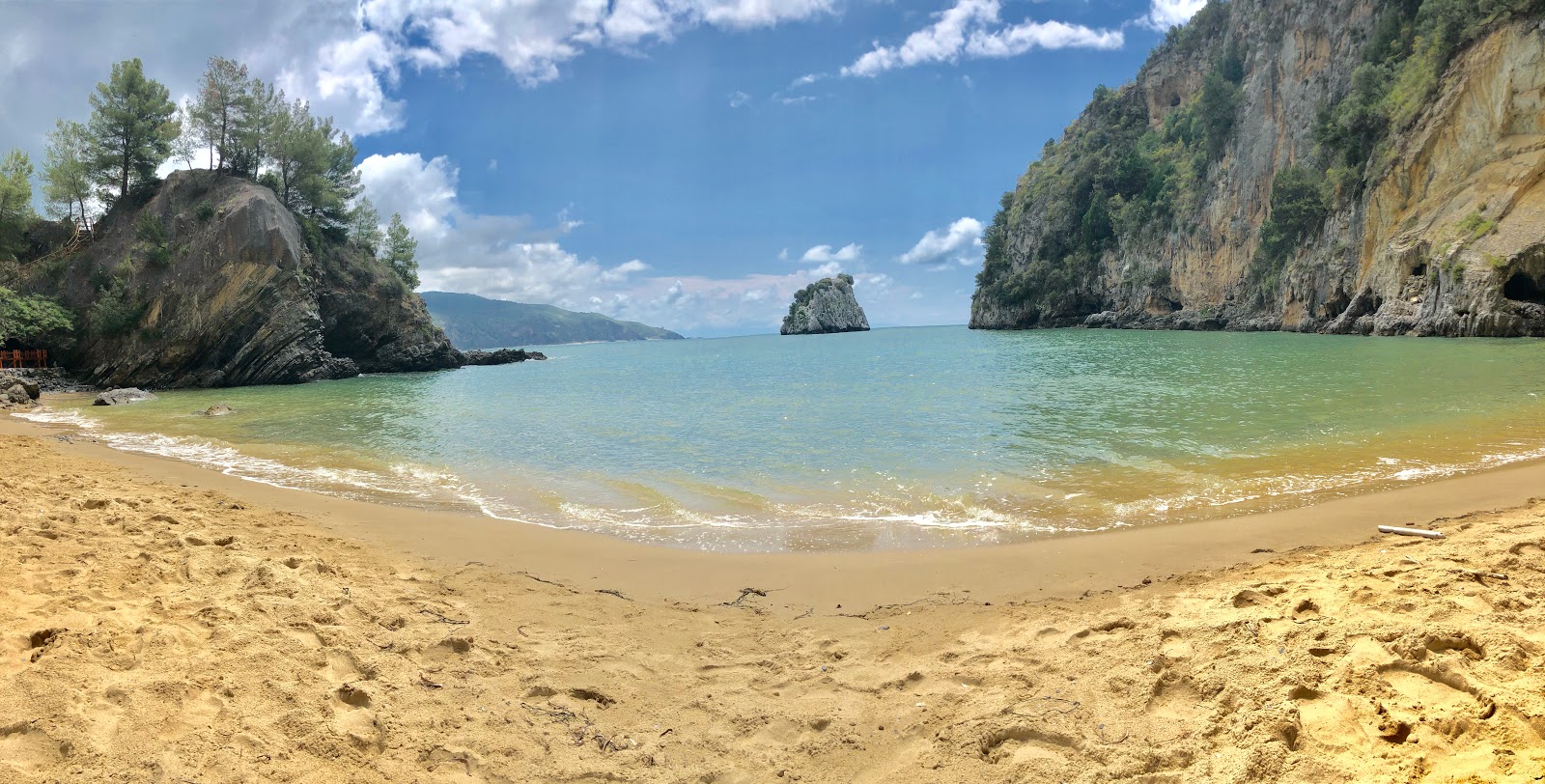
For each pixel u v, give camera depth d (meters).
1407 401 18.58
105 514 9.59
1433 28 55.81
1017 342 69.75
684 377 45.44
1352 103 61.03
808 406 24.45
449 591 7.47
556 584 7.95
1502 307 42.84
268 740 4.41
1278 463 12.58
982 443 15.80
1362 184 59.84
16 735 4.21
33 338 49.72
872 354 62.62
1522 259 43.12
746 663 5.92
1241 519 9.45
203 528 9.24
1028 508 10.73
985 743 4.52
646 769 4.43
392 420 25.20
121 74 55.25
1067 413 19.70
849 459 14.85
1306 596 5.92
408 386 44.59
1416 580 5.89
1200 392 23.17
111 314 48.91
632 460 15.88
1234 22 89.69
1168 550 8.34
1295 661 4.73
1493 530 7.78
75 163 54.59
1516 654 4.40
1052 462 13.66
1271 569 7.25
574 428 21.41
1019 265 115.75
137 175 57.44
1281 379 25.36
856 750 4.60
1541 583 5.73
